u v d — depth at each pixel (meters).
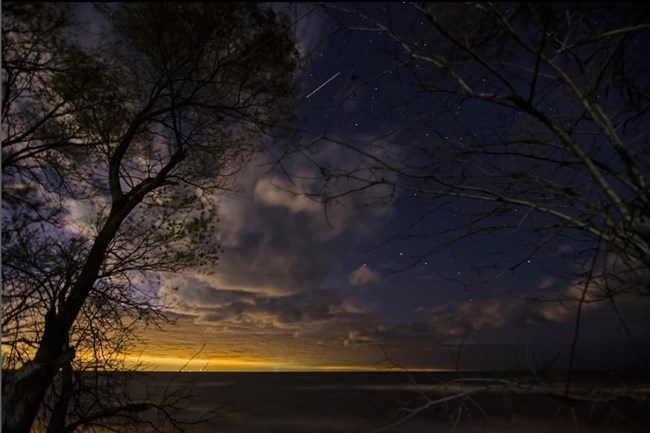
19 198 5.15
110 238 5.61
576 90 2.59
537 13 2.73
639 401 2.40
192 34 4.05
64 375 6.09
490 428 25.14
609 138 2.62
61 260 5.52
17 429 4.39
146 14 3.87
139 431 6.63
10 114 5.05
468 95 2.62
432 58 2.66
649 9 2.77
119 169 5.91
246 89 4.65
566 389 2.34
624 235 2.60
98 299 6.31
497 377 2.73
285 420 41.75
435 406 2.75
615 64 3.03
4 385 4.64
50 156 5.56
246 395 70.62
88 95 4.78
